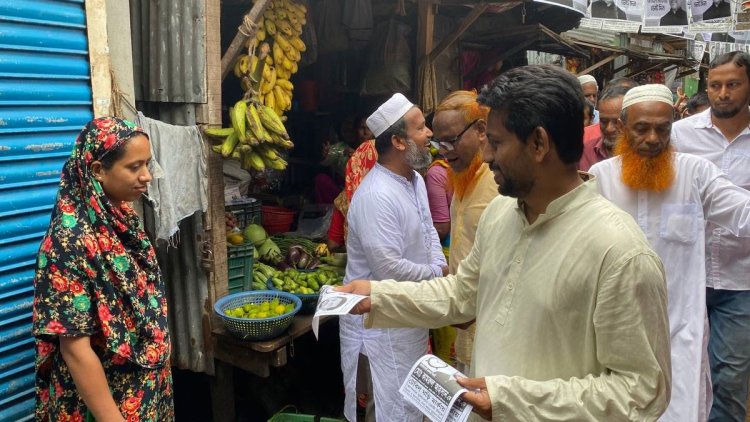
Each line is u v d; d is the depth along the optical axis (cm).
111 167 187
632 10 743
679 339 254
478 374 155
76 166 185
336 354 456
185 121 319
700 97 529
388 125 277
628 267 127
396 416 280
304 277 390
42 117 242
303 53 498
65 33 248
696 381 250
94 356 179
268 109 333
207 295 330
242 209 439
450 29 593
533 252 143
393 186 278
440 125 269
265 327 302
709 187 253
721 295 309
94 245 181
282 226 508
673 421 253
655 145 246
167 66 316
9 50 228
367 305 182
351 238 290
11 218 233
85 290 178
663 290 130
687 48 1116
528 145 133
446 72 601
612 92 346
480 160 269
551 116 129
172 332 342
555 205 138
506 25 634
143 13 317
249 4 441
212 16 311
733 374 305
